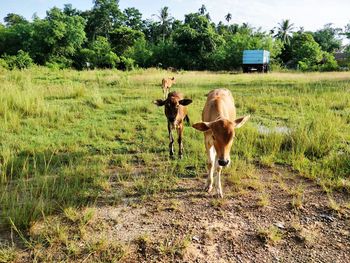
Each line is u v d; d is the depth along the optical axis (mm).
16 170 6133
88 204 5012
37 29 47375
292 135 7711
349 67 44125
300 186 5645
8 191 5383
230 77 25625
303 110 11141
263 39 50844
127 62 45219
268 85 19062
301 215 4805
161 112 11070
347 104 11625
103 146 7703
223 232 4395
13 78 17219
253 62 38594
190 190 5582
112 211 4914
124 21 69438
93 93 13266
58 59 47500
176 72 32750
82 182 5766
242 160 6730
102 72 28156
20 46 48844
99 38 53250
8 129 8570
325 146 7125
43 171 6191
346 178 5887
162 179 5914
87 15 66625
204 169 6391
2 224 4430
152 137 8438
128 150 7523
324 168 6273
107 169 6469
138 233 4367
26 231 4336
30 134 8375
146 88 16453
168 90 15797
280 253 3992
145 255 3928
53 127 9070
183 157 6965
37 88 13477
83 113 10641
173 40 52656
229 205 5094
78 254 3900
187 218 4730
